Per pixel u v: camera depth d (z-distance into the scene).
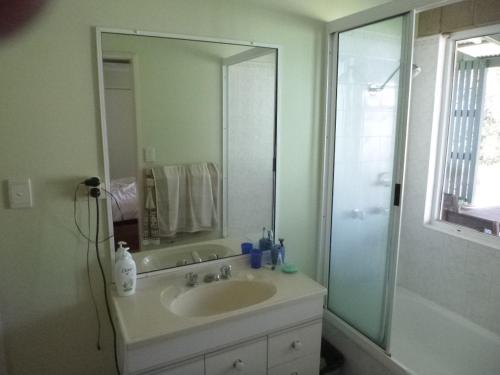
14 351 1.55
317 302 1.66
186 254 1.85
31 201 1.48
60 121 1.49
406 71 1.61
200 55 1.73
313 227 2.22
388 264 1.79
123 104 1.59
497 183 2.34
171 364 1.37
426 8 1.54
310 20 1.98
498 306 2.22
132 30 1.56
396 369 1.77
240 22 1.81
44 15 1.41
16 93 1.41
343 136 2.04
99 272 1.64
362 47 1.85
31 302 1.55
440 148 2.59
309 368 1.72
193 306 1.66
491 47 2.34
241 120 1.89
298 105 2.04
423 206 2.65
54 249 1.55
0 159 1.42
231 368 1.50
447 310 2.52
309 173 2.14
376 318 1.90
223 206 1.92
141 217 1.71
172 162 1.75
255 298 1.72
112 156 1.59
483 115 2.40
